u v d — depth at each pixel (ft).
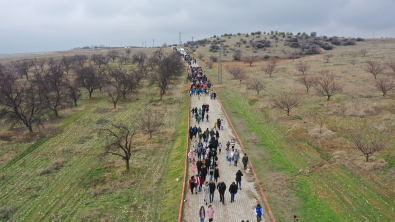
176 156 86.17
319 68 217.36
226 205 57.62
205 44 450.30
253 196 60.90
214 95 153.48
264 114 121.29
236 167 74.23
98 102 162.40
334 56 275.39
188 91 178.29
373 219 51.16
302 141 89.51
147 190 69.36
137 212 60.44
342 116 106.63
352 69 198.39
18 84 183.93
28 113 121.39
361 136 86.07
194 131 95.35
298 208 56.44
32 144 101.76
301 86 164.96
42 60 340.59
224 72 240.53
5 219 60.59
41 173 80.89
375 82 147.95
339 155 76.48
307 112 116.37
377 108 109.50
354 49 316.81
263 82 186.39
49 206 65.05
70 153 94.63
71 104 153.48
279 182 66.69
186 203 59.41
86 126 121.60
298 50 324.60
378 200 56.49
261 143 91.35
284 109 116.57
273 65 223.51
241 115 122.31
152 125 110.73
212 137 81.30
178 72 215.51
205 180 67.56
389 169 66.49
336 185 63.57
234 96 156.35
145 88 197.36
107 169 82.64
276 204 57.98
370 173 66.08
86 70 182.09
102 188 71.31
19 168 84.79
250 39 435.53
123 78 168.55
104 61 300.20
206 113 126.11
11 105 117.91
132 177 76.59
